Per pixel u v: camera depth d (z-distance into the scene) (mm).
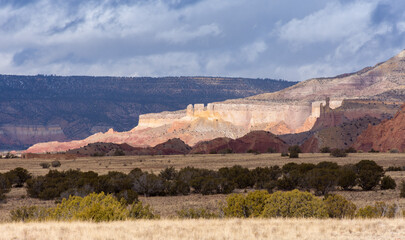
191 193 76062
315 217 36219
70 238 27016
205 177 78250
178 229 29781
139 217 39281
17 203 66375
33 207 42656
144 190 73062
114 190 72250
